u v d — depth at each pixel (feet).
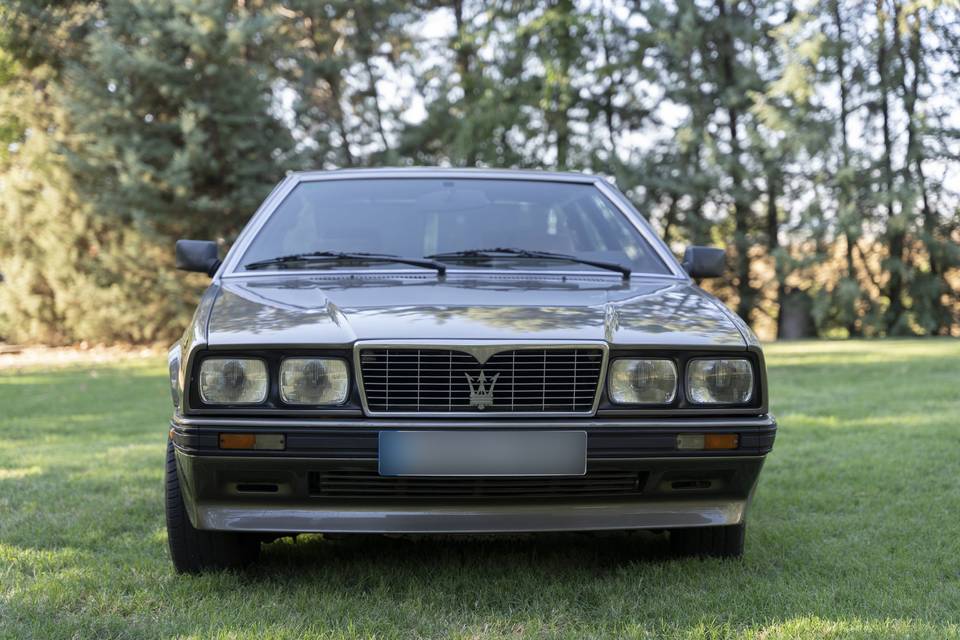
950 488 13.05
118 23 48.96
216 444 7.81
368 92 63.05
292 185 12.15
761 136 63.46
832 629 7.36
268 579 8.96
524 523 8.14
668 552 9.96
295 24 61.46
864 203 65.21
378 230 11.28
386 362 7.98
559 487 8.14
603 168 66.39
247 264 10.75
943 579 8.89
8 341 57.26
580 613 7.96
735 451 8.16
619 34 66.64
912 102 64.28
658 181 65.72
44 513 12.02
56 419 24.34
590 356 8.13
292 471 7.88
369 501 8.04
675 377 8.23
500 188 12.17
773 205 67.72
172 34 47.98
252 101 50.19
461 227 11.37
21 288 54.24
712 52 67.46
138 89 48.32
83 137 49.67
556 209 11.86
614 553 10.00
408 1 66.54
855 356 40.50
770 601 8.13
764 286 68.03
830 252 65.46
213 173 49.96
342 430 7.82
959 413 20.88
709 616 7.76
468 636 7.41
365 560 9.72
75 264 53.47
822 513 11.75
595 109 68.44
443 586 8.76
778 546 10.05
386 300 9.05
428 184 12.17
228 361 7.98
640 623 7.63
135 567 9.39
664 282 10.64
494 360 8.06
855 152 64.18
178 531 8.90
